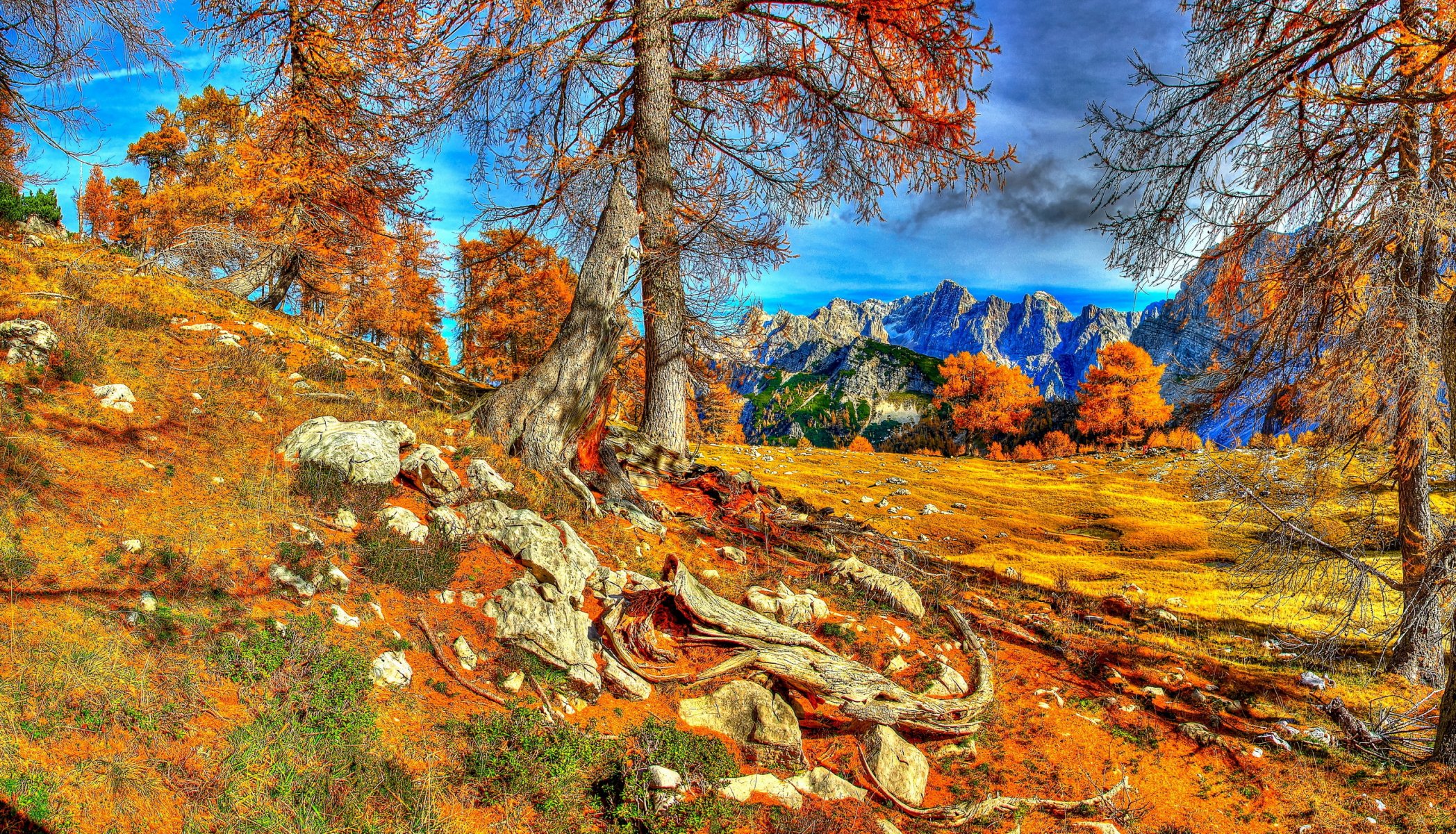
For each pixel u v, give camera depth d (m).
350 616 6.02
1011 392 73.62
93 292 12.00
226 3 15.46
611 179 13.51
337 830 4.07
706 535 12.61
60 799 3.45
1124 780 7.84
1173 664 11.82
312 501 7.49
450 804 4.67
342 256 20.41
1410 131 10.43
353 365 13.34
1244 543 25.83
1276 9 10.38
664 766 5.85
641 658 7.50
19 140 8.89
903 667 9.10
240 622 5.32
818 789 6.48
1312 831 7.42
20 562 4.89
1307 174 11.18
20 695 3.92
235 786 4.02
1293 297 10.56
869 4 13.52
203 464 7.43
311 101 17.19
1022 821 6.88
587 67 14.18
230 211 20.55
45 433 6.72
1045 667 10.79
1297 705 10.66
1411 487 11.44
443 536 7.82
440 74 13.34
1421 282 10.48
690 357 17.33
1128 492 37.31
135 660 4.56
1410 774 8.59
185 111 30.12
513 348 36.00
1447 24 9.25
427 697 5.63
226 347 11.13
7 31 8.62
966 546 22.98
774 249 14.38
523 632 6.75
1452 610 9.27
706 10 15.05
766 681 7.66
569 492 10.80
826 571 11.91
